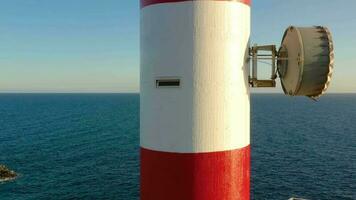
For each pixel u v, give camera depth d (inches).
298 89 264.1
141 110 295.0
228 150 269.6
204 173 265.9
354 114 6958.7
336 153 2923.2
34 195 1929.1
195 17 259.6
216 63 262.8
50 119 5782.5
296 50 265.0
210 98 263.0
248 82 286.7
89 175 2285.9
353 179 2146.9
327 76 256.2
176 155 267.9
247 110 287.0
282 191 1915.6
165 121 270.8
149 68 279.4
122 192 1941.4
